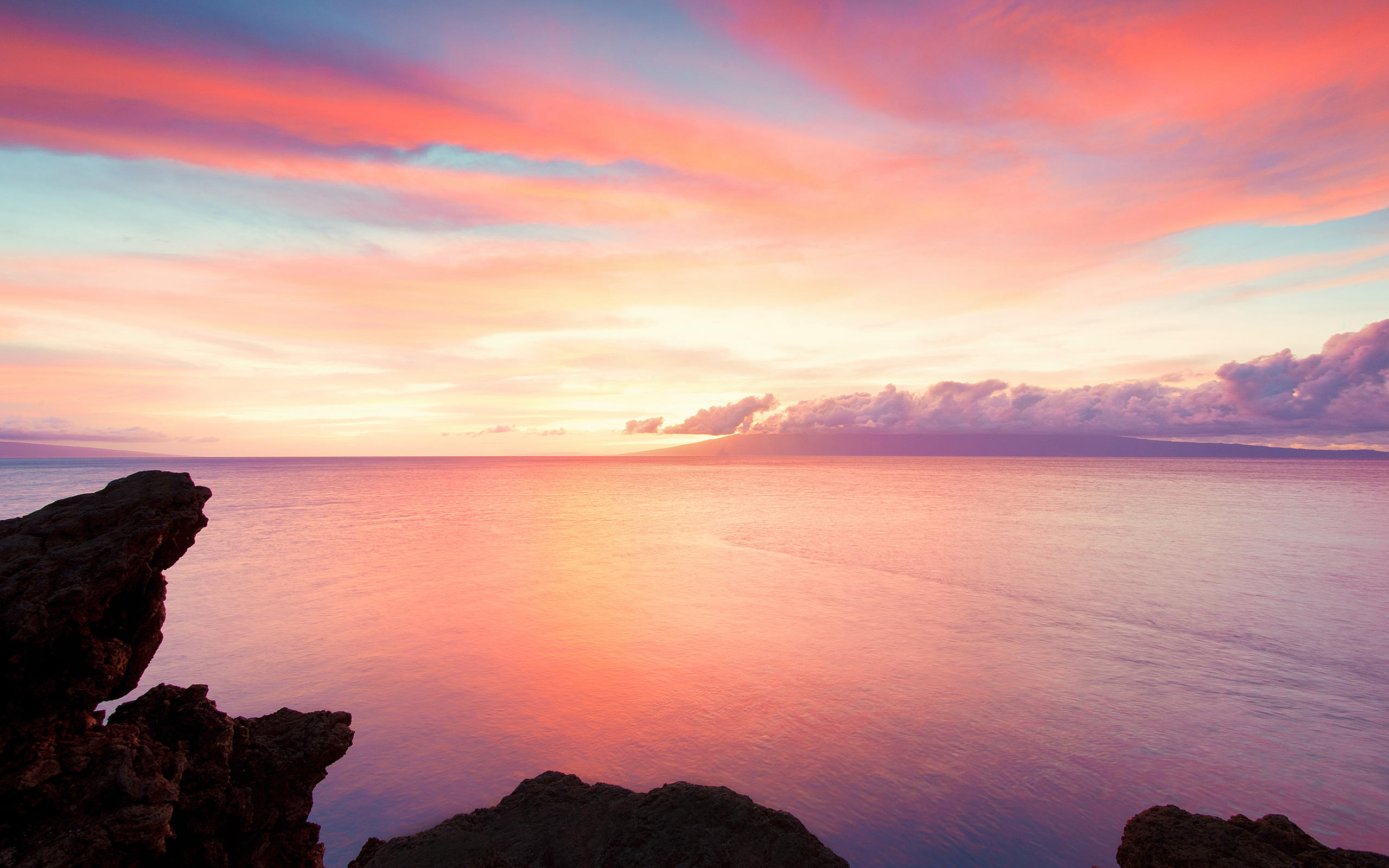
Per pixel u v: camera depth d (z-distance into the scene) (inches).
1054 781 720.3
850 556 2167.8
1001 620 1354.6
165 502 364.8
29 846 269.4
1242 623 1316.4
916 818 653.3
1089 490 5078.7
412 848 458.0
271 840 401.7
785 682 1010.1
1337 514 3235.7
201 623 1314.0
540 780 563.2
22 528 340.2
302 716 449.7
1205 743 804.0
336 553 2217.0
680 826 467.8
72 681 315.3
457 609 1454.2
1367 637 1218.0
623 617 1390.3
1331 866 327.0
